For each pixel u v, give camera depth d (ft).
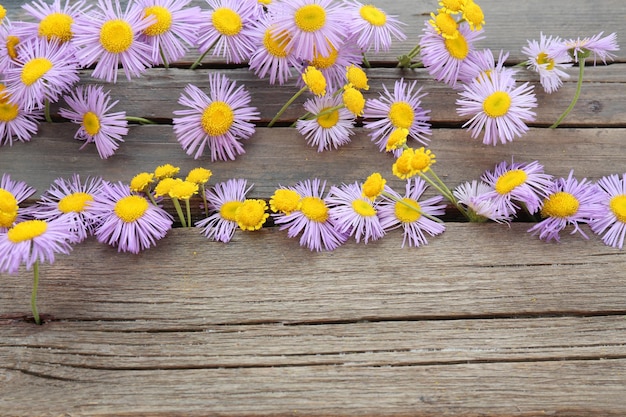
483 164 1.74
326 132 1.73
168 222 1.63
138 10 1.67
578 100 1.81
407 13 1.90
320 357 1.56
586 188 1.67
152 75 1.80
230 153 1.71
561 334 1.58
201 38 1.72
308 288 1.61
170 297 1.60
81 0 1.89
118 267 1.62
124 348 1.56
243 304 1.60
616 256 1.64
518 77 1.83
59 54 1.67
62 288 1.60
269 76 1.81
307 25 1.68
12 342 1.56
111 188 1.65
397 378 1.54
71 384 1.53
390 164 1.73
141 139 1.74
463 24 1.74
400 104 1.73
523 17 1.91
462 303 1.60
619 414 1.52
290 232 1.63
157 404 1.52
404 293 1.61
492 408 1.52
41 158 1.72
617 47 1.74
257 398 1.53
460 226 1.67
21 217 1.65
